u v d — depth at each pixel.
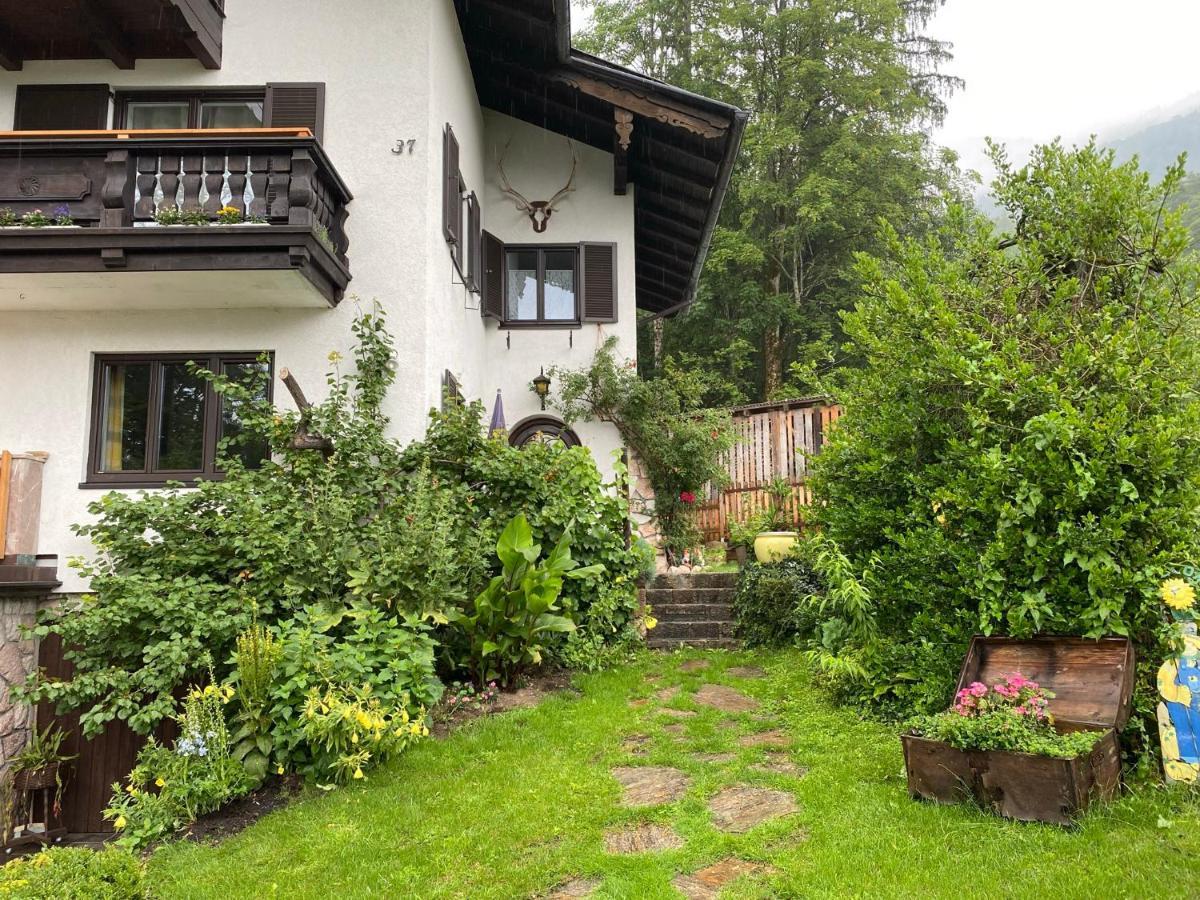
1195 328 5.66
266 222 7.36
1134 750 4.80
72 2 7.65
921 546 5.82
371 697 6.01
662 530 12.19
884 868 3.87
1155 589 4.80
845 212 22.48
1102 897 3.47
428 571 6.93
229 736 5.93
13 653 7.43
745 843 4.28
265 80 8.71
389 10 8.75
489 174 12.51
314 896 4.15
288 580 6.77
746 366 24.22
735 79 24.80
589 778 5.34
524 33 10.15
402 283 8.41
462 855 4.44
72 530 7.32
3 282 7.46
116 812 5.58
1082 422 5.06
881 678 6.07
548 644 7.88
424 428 8.29
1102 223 5.94
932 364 5.94
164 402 8.31
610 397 11.91
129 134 7.28
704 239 13.31
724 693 7.20
